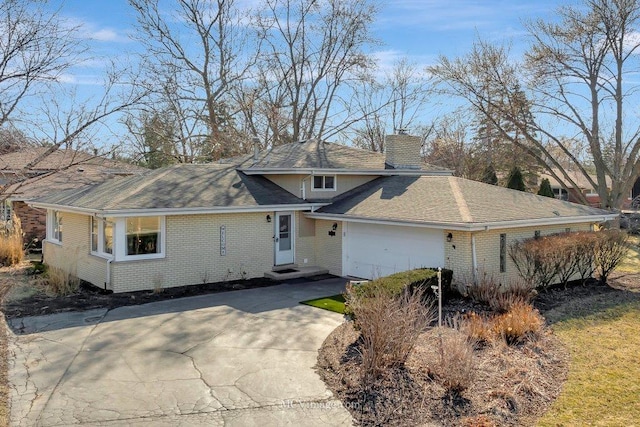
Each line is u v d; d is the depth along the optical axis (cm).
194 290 1388
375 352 751
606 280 1529
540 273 1345
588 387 750
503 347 884
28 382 723
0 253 1781
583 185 4819
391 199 1603
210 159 3166
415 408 672
